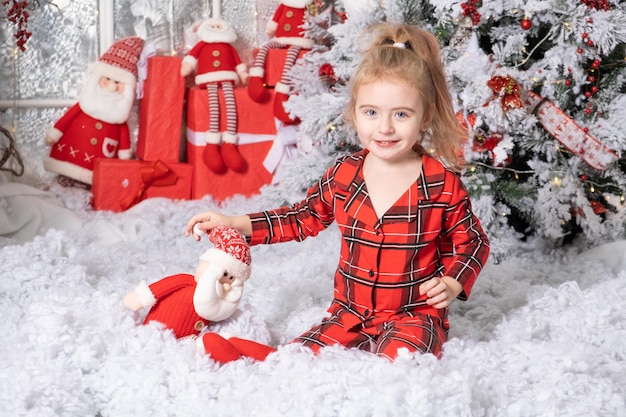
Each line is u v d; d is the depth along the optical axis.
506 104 2.28
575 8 2.32
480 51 2.35
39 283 1.98
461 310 2.00
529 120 2.36
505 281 2.18
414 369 1.41
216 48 3.04
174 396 1.47
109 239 2.61
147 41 3.14
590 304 1.91
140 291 1.68
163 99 3.02
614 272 2.35
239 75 3.12
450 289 1.57
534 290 2.08
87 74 3.03
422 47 1.62
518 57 2.41
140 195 2.96
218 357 1.56
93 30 3.06
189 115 3.06
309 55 2.77
